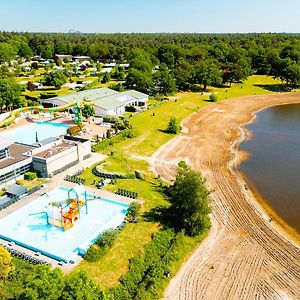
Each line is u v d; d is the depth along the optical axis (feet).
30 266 127.95
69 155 217.56
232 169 232.32
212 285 125.90
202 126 325.83
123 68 608.19
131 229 154.10
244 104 415.64
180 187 159.74
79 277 97.76
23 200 177.27
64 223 150.51
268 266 136.67
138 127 306.96
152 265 131.64
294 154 261.44
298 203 188.44
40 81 524.52
